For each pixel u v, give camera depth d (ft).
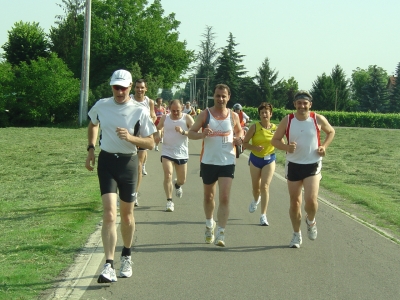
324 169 56.34
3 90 141.49
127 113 18.71
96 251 22.24
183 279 19.25
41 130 116.78
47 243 23.06
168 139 32.07
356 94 453.99
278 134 23.31
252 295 17.75
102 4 190.80
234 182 43.98
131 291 17.88
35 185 41.11
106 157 18.70
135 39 187.11
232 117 23.76
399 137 130.21
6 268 19.62
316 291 18.26
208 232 24.09
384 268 21.03
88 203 32.60
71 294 17.38
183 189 39.55
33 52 218.18
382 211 32.55
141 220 28.94
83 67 123.24
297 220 23.68
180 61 195.83
